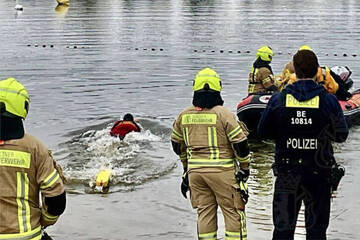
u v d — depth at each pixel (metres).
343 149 15.34
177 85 24.28
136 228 10.44
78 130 17.47
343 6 66.31
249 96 17.25
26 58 31.50
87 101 21.38
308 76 7.95
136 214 11.11
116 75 26.56
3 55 32.53
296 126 7.85
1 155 6.22
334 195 11.92
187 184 9.16
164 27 46.06
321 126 7.81
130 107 20.45
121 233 10.22
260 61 17.75
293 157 7.90
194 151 8.80
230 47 35.28
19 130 6.32
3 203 6.20
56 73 27.08
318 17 53.31
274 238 8.02
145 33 42.28
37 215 6.40
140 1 74.50
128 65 29.20
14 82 6.37
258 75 17.56
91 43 37.34
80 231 10.28
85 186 12.66
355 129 17.50
